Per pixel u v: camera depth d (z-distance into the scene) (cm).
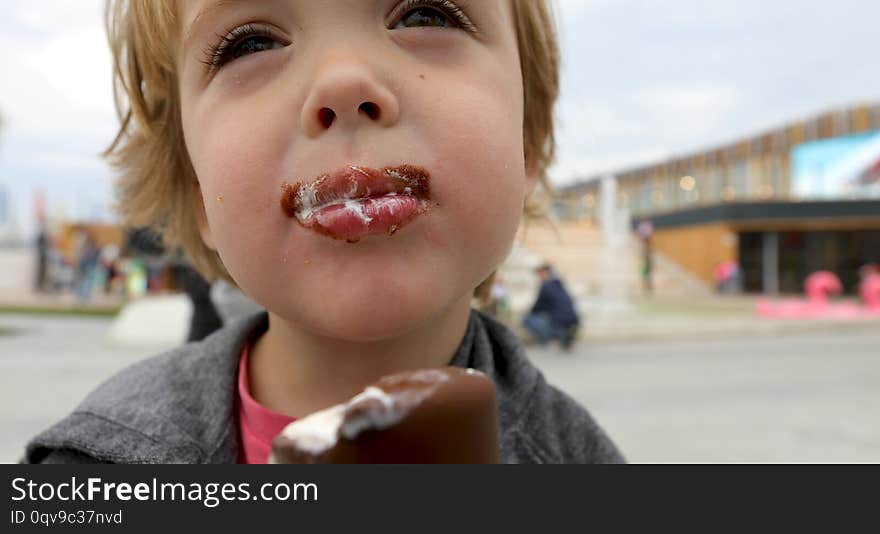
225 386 26
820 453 107
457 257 18
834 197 620
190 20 21
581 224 640
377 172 17
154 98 26
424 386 13
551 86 29
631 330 290
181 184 27
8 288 519
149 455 24
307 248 17
